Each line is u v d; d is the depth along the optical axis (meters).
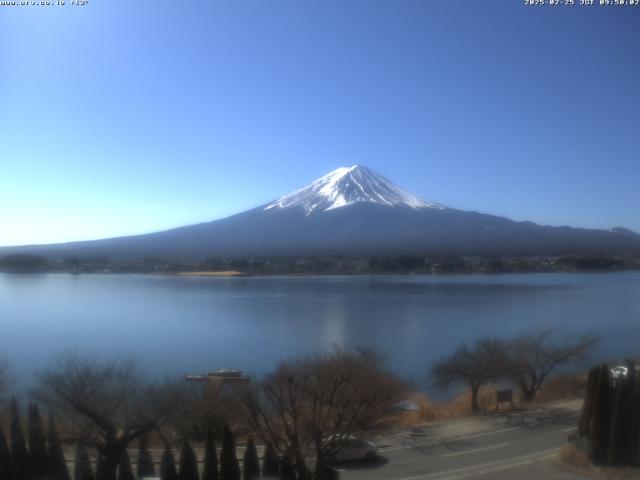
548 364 39.50
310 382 26.83
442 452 24.33
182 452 19.45
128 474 20.25
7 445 19.47
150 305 108.25
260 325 80.81
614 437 22.20
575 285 155.25
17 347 63.88
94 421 21.23
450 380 35.72
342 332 73.62
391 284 160.88
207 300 117.06
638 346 61.41
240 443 24.73
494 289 142.25
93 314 95.12
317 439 21.05
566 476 21.08
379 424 25.38
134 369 43.38
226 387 32.88
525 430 27.53
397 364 51.75
